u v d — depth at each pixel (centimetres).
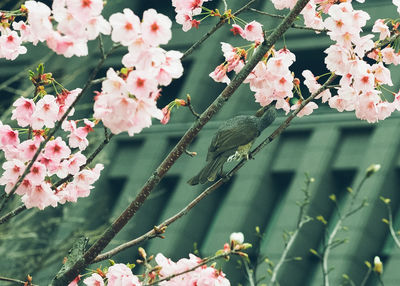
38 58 3250
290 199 2636
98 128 2672
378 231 2508
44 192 548
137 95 439
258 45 574
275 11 3116
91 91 3136
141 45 441
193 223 2842
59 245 1866
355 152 2739
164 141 3145
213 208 2912
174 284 524
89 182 575
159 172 523
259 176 2806
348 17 537
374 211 2500
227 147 578
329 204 2675
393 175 2591
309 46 3003
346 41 543
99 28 449
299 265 2536
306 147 2788
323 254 970
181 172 2984
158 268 519
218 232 2709
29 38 577
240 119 586
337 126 2806
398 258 2411
